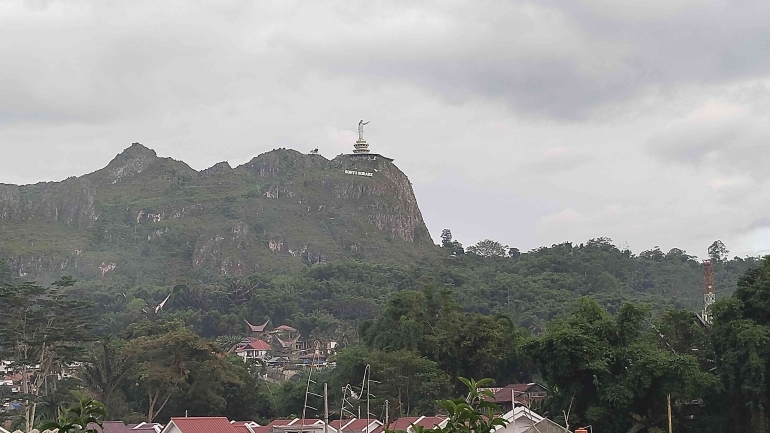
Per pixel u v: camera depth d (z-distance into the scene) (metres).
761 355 65.25
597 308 72.31
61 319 91.06
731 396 68.50
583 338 66.56
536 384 84.00
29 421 84.19
